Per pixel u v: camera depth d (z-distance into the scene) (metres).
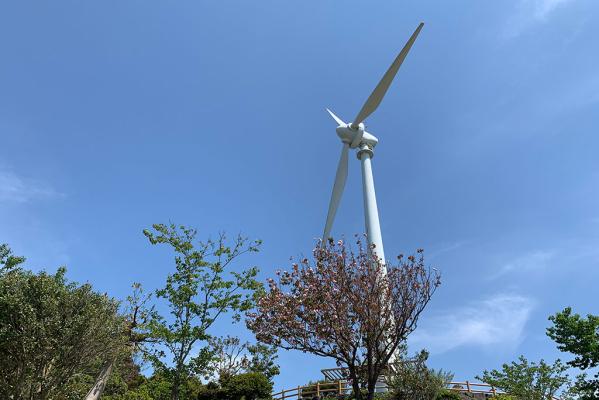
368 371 14.35
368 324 14.55
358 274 15.92
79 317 17.45
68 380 17.98
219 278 21.84
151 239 21.88
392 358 18.92
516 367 27.77
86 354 17.77
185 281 21.58
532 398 25.45
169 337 19.80
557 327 21.25
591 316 20.72
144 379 31.17
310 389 28.09
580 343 20.34
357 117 37.88
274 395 30.11
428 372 18.50
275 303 15.80
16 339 16.59
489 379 27.98
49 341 16.64
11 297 17.03
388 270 16.16
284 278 16.36
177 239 22.08
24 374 16.73
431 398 18.09
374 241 32.62
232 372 40.12
